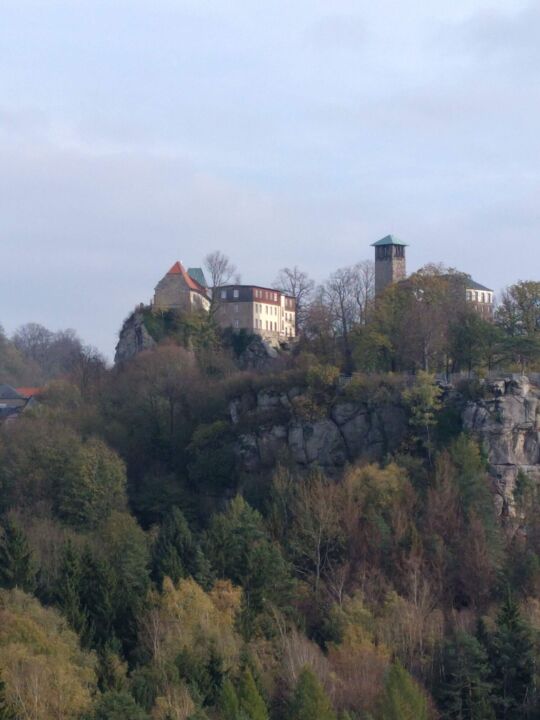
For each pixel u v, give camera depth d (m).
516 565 159.25
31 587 139.88
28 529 168.75
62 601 136.00
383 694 118.12
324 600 151.75
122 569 149.00
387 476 173.88
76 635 128.00
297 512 166.50
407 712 116.06
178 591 137.38
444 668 131.62
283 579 149.38
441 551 159.50
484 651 132.12
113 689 115.00
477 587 154.75
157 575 149.88
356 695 121.75
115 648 130.00
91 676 117.12
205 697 117.88
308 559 161.25
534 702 129.50
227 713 108.75
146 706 115.25
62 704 109.38
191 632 128.50
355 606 142.50
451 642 132.75
